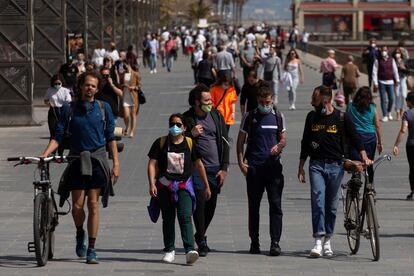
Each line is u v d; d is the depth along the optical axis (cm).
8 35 6250
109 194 2514
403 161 4775
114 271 2417
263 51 10006
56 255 2669
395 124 6322
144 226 3212
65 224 3228
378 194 3856
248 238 2997
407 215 3400
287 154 5000
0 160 4772
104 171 2488
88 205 2503
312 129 2678
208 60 6806
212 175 2709
